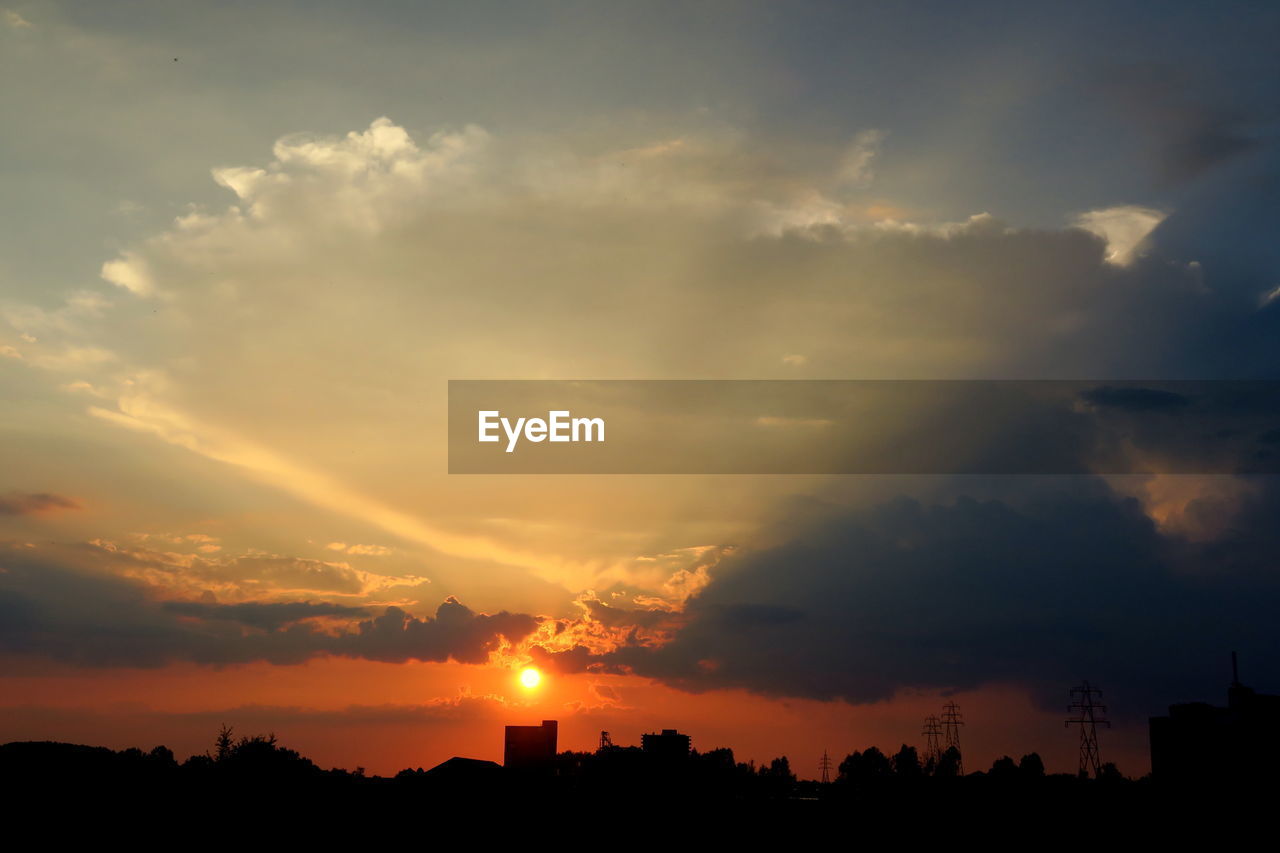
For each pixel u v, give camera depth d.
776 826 96.12
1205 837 85.00
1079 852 86.56
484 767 105.06
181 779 98.00
